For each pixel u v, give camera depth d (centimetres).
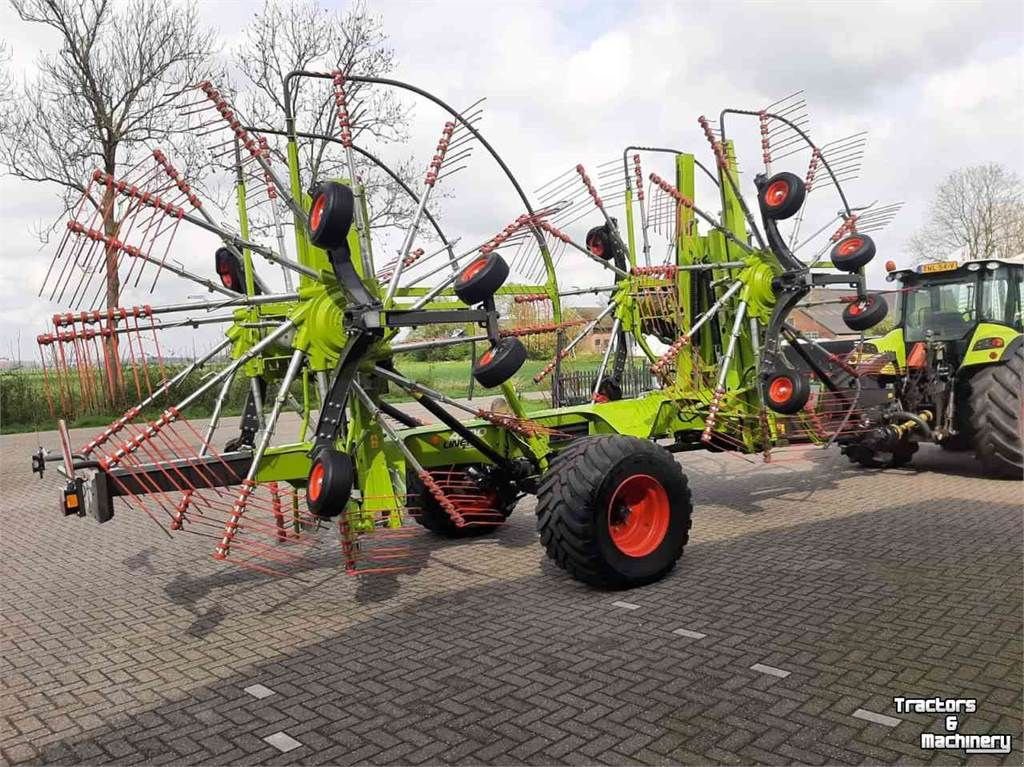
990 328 782
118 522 759
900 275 882
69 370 395
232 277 578
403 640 415
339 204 387
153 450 471
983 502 684
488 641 407
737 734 304
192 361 466
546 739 306
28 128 1767
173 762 303
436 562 566
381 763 295
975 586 458
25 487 1027
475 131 462
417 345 470
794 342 681
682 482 498
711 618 425
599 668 367
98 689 373
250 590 518
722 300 606
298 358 443
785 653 375
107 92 1792
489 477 606
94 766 303
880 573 490
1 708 357
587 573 470
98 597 520
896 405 828
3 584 562
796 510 679
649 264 655
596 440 486
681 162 656
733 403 637
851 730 303
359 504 473
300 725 327
